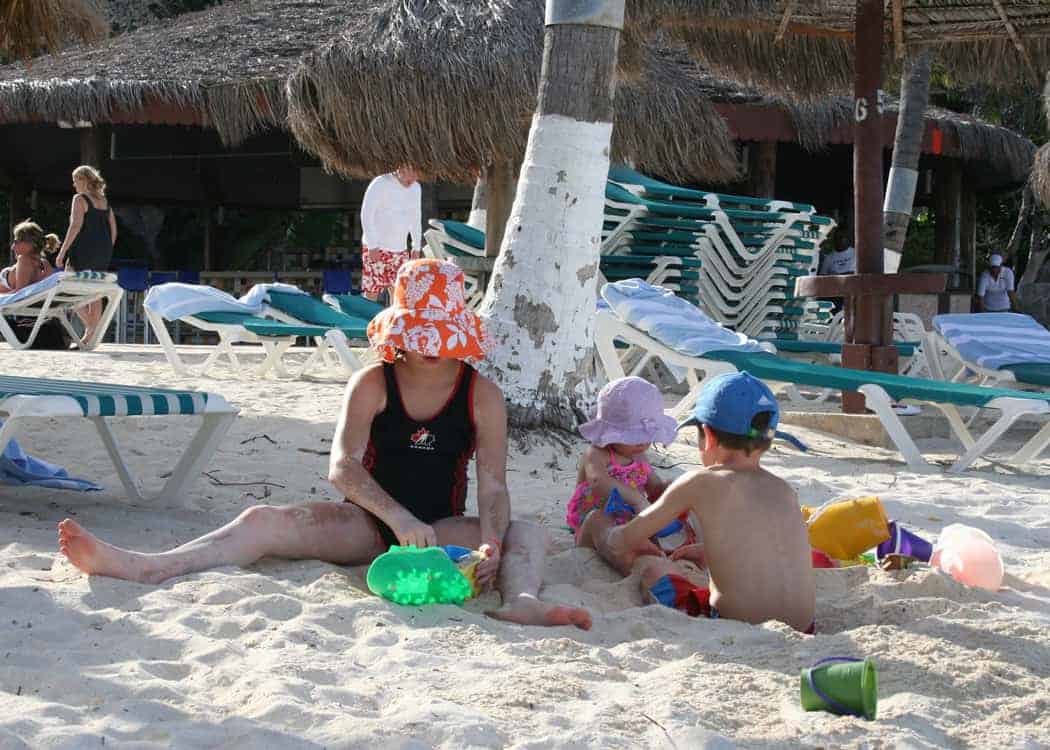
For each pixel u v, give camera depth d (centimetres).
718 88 1556
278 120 1457
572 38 617
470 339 362
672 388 1009
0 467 480
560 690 262
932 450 748
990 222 2534
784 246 1249
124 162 2188
